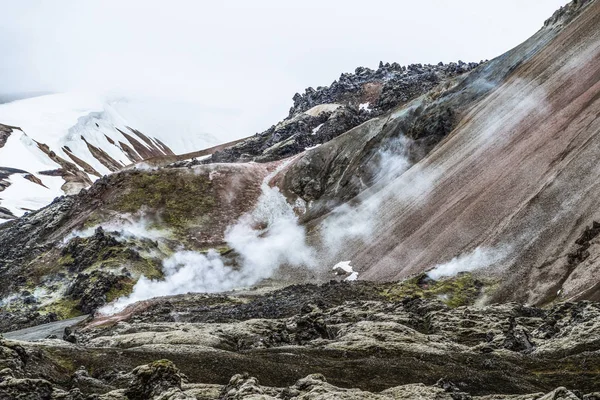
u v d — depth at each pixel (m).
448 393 55.53
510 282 118.88
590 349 71.19
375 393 56.62
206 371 60.12
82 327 144.38
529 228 132.12
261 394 49.06
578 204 127.56
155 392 51.00
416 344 77.25
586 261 108.69
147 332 86.44
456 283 126.94
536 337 82.62
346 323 93.25
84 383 54.50
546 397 50.16
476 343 84.81
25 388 47.47
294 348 73.00
